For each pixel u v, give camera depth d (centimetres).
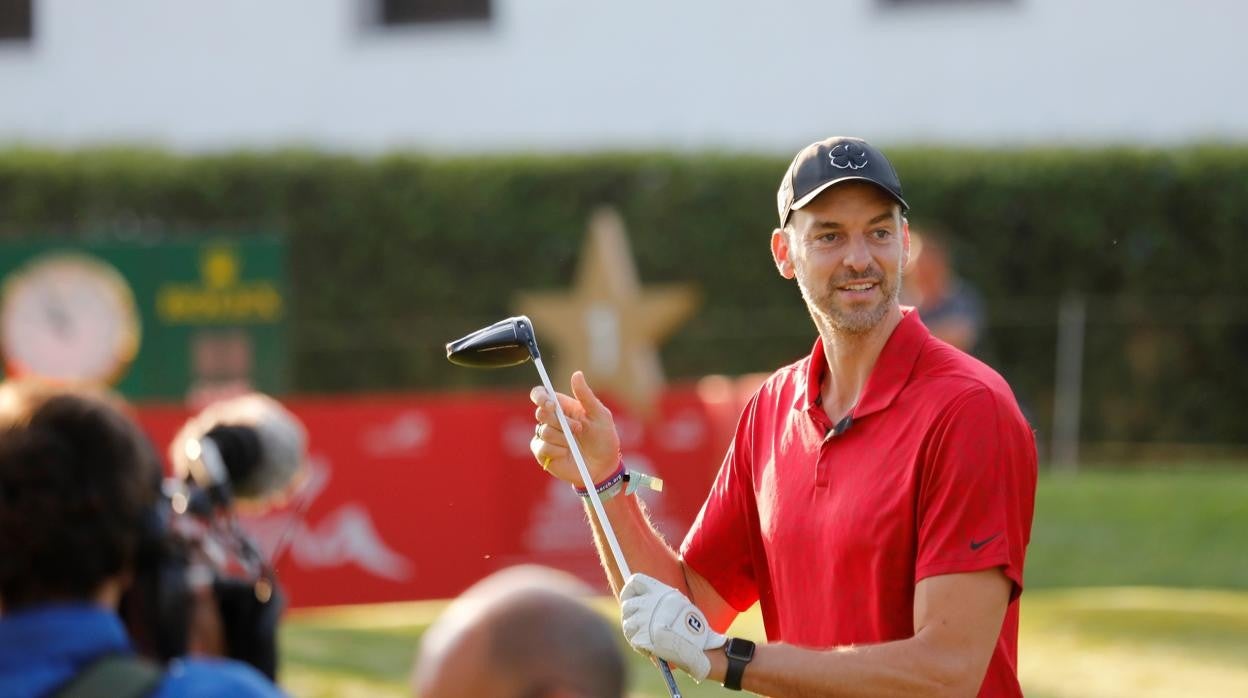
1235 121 4116
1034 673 2005
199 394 2981
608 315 2752
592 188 3838
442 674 548
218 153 3922
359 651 2166
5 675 581
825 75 4288
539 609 554
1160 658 2075
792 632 965
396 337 3853
